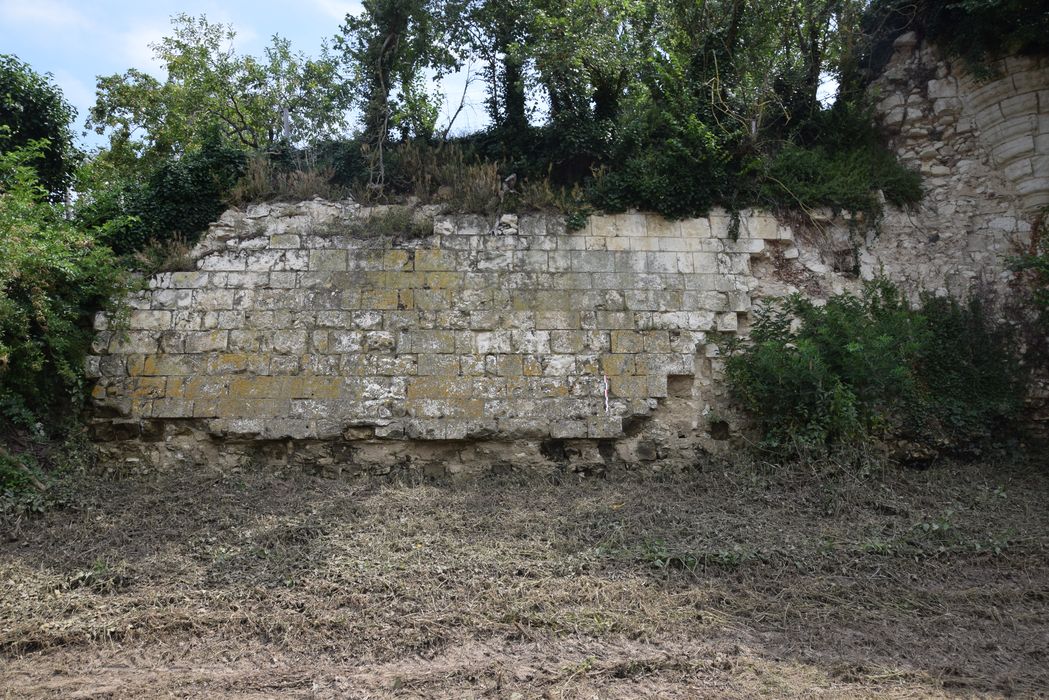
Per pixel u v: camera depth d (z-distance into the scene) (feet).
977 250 38.83
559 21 38.81
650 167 37.65
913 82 41.70
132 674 19.79
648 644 21.31
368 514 28.78
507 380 34.14
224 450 33.40
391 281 35.14
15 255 28.84
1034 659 20.99
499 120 40.83
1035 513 29.78
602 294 35.58
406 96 41.91
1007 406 35.53
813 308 35.55
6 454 29.53
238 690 19.04
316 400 33.47
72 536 26.73
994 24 38.34
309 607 22.49
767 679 19.63
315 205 36.55
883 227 39.06
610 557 25.82
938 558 26.23
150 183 37.40
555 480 33.19
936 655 21.07
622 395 34.37
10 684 19.25
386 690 18.98
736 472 32.71
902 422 35.12
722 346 35.42
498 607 22.74
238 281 35.01
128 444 33.40
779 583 24.67
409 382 33.83
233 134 62.08
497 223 36.19
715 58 38.81
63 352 32.99
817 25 41.57
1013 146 38.70
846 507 30.04
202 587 23.68
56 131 44.60
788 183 38.19
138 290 34.50
